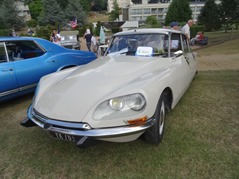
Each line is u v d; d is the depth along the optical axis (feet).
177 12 138.51
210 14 111.65
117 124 6.92
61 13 164.14
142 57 10.96
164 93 8.96
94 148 8.77
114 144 8.95
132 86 7.41
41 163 8.09
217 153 8.04
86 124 6.87
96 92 7.64
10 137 10.09
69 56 16.43
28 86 14.06
